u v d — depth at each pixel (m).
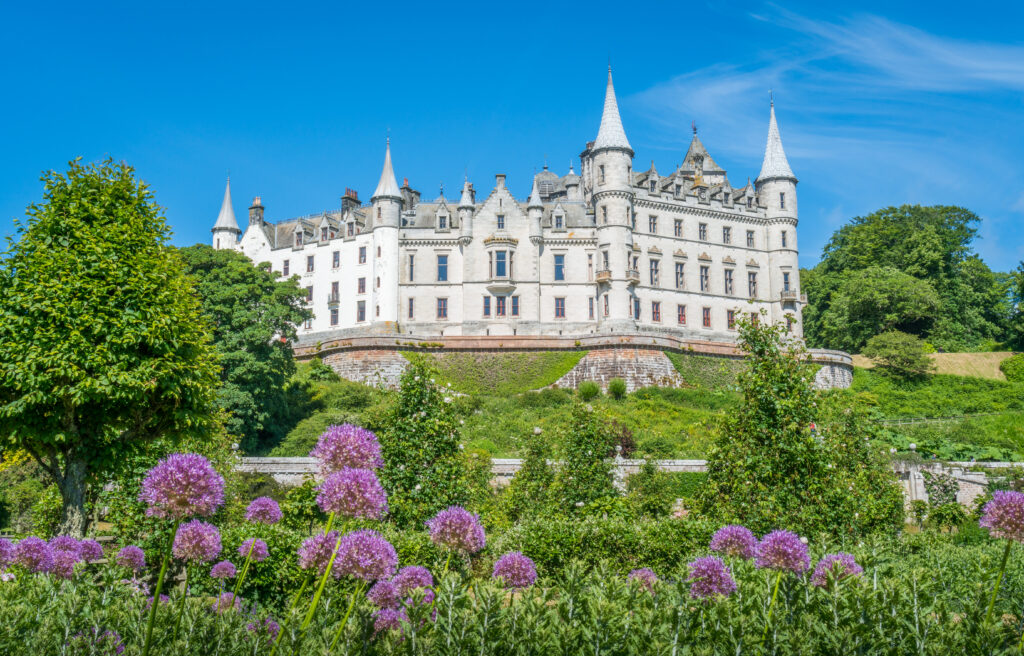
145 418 21.55
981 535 24.80
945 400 73.25
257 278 53.53
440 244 76.81
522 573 9.91
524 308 75.94
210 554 8.98
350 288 77.88
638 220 79.06
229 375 47.03
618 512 25.84
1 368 19.73
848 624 9.67
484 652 8.67
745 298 83.00
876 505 22.38
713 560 10.05
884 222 97.75
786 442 20.69
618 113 78.75
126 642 9.25
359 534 8.60
